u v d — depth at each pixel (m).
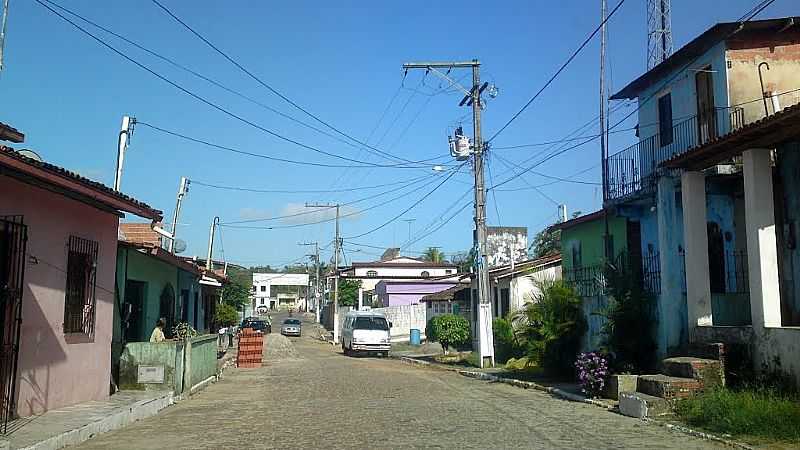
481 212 27.00
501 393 17.52
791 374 11.59
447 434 10.77
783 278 14.53
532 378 20.59
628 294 16.77
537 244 52.75
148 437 10.61
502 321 28.69
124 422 11.88
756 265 12.67
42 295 11.38
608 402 14.43
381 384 19.92
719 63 16.64
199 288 28.88
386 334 37.38
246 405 14.95
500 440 10.20
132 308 18.69
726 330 13.44
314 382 20.66
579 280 22.42
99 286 13.67
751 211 12.84
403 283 62.31
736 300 15.62
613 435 10.66
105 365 13.97
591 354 16.03
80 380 12.79
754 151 12.92
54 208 11.79
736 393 11.79
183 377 16.80
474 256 27.19
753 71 16.39
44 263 11.44
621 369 15.84
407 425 11.74
